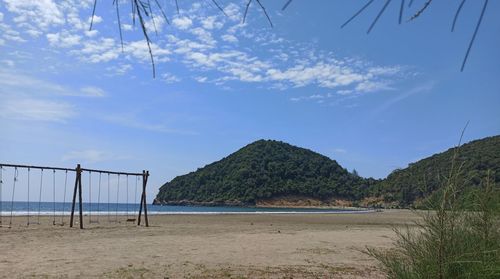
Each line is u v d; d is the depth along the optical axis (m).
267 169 172.00
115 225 26.58
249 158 174.12
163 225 27.39
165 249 14.68
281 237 19.55
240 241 17.58
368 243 17.50
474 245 5.96
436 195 6.13
